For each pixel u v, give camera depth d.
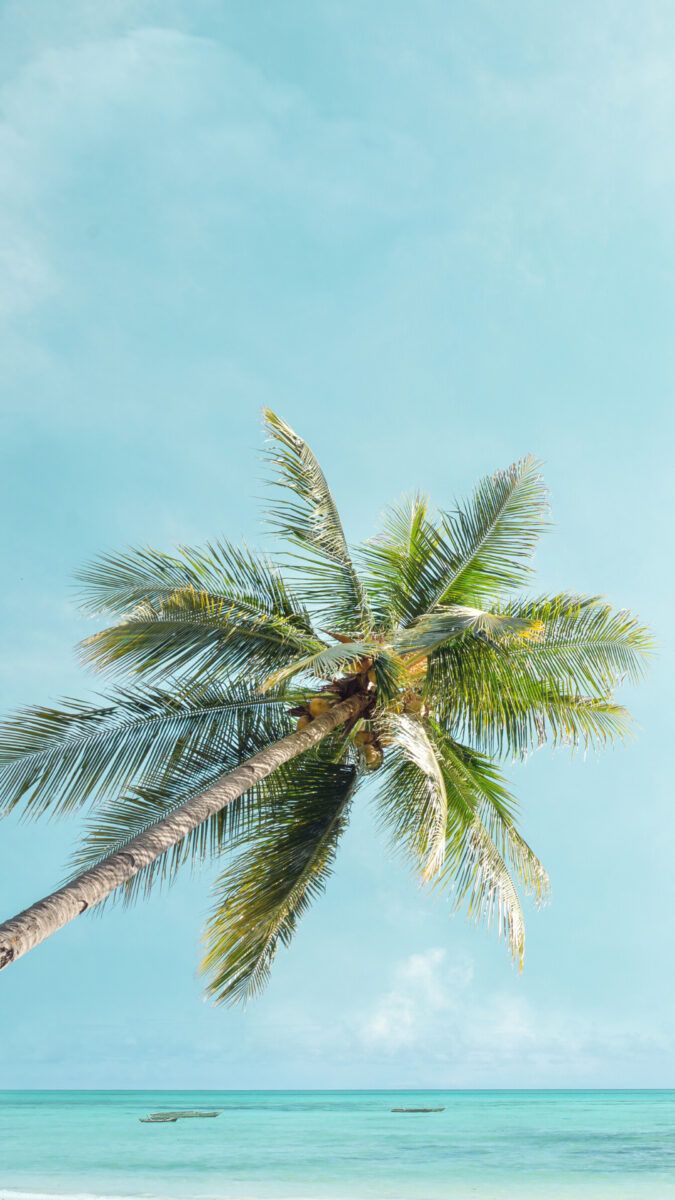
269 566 12.29
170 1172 30.11
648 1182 27.16
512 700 12.41
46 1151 37.53
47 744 11.15
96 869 7.24
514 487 12.58
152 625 11.59
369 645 10.41
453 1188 26.11
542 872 13.30
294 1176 28.94
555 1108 74.25
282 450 12.00
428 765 9.51
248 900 11.80
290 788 12.59
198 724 12.12
